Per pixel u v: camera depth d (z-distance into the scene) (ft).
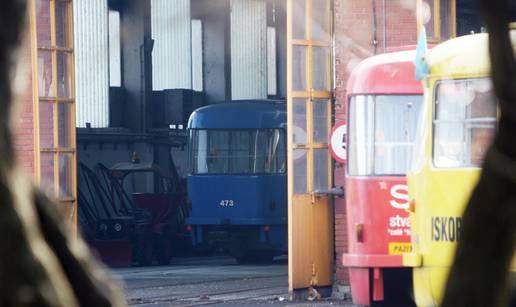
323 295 116.78
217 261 225.35
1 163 9.53
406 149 99.35
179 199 218.59
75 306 9.68
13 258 9.36
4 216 9.43
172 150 264.93
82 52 249.75
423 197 77.51
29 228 9.55
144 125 257.34
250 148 208.95
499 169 11.45
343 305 109.91
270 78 290.76
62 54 124.67
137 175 251.60
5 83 9.60
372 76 99.91
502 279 11.43
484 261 11.45
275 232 208.03
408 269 98.89
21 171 9.77
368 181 98.94
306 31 116.98
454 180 75.77
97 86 253.03
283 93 295.89
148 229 208.85
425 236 76.89
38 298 9.36
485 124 75.82
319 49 118.01
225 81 277.64
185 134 263.08
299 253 115.44
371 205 98.63
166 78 269.23
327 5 118.21
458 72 76.64
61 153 124.47
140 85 257.34
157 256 212.23
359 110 100.27
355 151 100.17
